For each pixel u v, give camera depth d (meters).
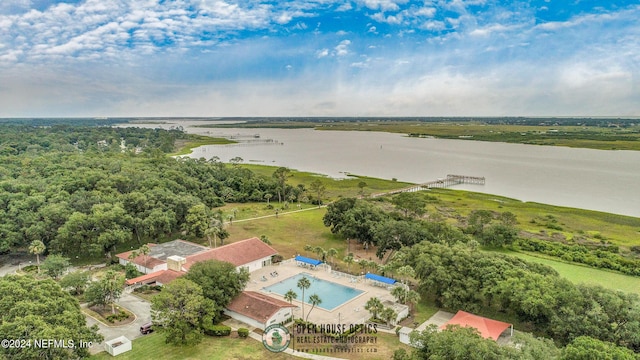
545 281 67.62
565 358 45.41
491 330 62.62
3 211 98.25
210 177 178.25
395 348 61.50
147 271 90.06
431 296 81.06
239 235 122.69
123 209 106.88
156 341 62.34
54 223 99.56
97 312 71.75
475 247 88.44
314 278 90.19
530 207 155.62
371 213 115.25
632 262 94.25
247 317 68.94
